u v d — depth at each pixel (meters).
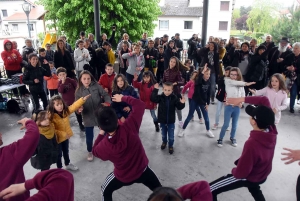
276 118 3.76
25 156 1.40
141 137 4.52
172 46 7.18
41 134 2.81
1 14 29.64
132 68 6.66
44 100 5.52
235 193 2.98
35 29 27.48
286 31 14.04
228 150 4.05
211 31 25.08
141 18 15.91
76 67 6.67
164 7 25.44
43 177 1.15
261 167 2.13
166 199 0.97
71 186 1.13
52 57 7.03
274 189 3.09
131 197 2.92
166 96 3.74
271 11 23.38
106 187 2.29
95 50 7.11
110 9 14.32
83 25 15.12
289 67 5.59
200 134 4.62
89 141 3.63
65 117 3.20
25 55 6.91
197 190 1.38
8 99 6.29
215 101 6.49
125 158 2.07
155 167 3.54
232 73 4.11
